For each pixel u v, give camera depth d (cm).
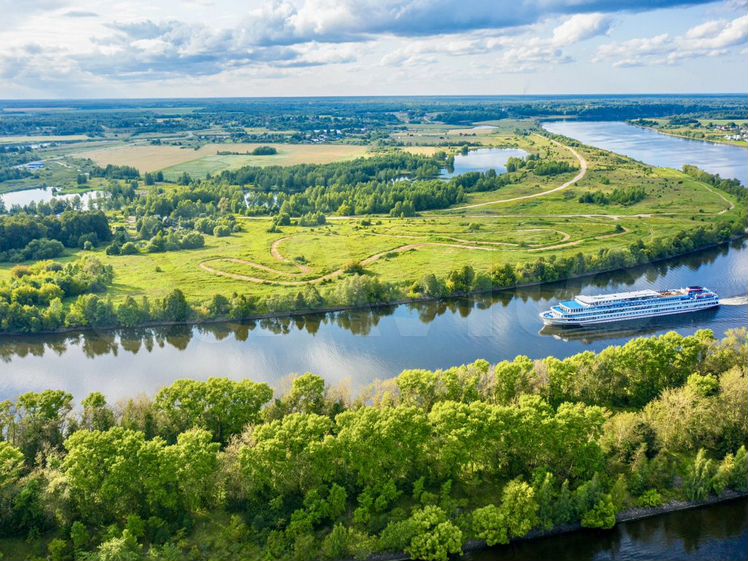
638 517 14050
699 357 18700
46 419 15650
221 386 16225
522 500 13288
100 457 13388
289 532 12756
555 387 17588
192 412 15862
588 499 13725
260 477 13462
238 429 15800
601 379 17775
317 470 13662
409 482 14425
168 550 12275
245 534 12912
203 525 13362
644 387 18025
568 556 13250
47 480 13475
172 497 13262
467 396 16725
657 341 18675
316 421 14525
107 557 11869
